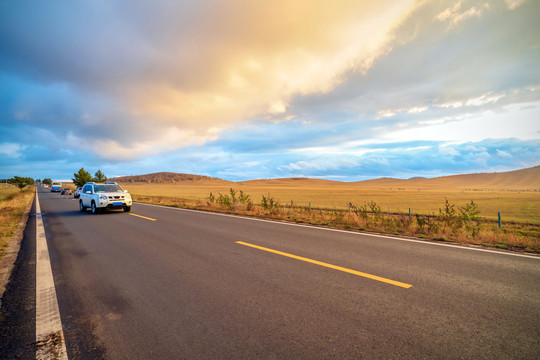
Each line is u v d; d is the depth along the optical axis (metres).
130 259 5.62
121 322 3.05
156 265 5.16
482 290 3.75
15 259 5.86
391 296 3.57
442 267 4.81
